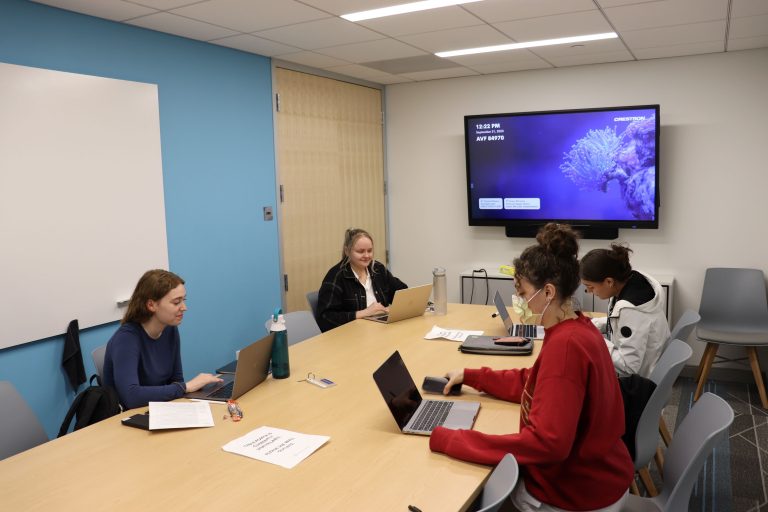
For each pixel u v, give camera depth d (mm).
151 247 3738
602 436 1654
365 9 3340
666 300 4832
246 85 4457
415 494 1578
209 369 4230
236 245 4422
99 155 3400
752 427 3846
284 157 4848
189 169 4016
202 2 3133
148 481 1680
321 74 5211
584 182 5164
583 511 1677
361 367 2680
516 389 2199
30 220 3076
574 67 5230
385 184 6195
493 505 1338
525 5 3342
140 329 2510
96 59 3396
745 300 4613
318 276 5273
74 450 1896
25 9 3035
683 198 4969
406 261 6230
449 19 3602
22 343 3066
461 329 3301
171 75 3857
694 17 3643
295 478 1679
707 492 3047
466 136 5520
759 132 4672
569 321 1702
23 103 3020
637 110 4887
